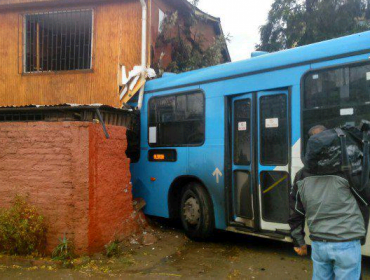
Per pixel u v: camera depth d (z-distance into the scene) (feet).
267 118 17.39
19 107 20.53
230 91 18.99
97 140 17.69
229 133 19.15
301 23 49.29
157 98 23.25
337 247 8.95
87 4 31.81
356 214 9.04
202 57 42.78
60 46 32.68
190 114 21.08
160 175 22.65
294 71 16.33
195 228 20.53
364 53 14.26
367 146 9.26
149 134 23.48
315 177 9.49
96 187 17.46
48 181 17.40
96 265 16.21
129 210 20.29
